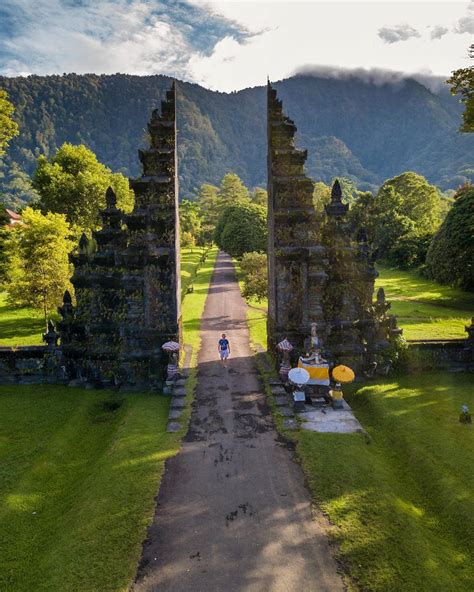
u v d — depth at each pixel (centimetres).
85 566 1088
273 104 2455
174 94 2425
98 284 2438
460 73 2636
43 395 2302
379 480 1434
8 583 1090
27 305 3800
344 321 2438
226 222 8306
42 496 1479
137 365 2334
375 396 2162
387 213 8231
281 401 2059
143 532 1201
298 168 2427
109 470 1512
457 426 1828
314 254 2338
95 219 5706
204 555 1116
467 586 1038
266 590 1004
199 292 5816
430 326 3675
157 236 2347
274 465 1531
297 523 1227
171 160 2381
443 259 4659
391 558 1093
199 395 2161
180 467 1525
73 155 6041
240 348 3062
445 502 1353
